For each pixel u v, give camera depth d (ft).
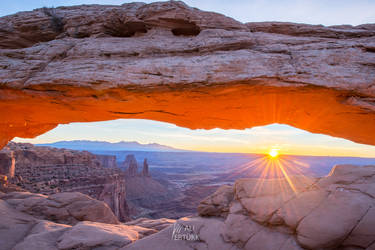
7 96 26.40
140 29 28.40
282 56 23.72
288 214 17.80
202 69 23.57
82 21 28.58
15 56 26.35
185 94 24.98
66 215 32.04
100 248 20.38
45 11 29.94
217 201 24.77
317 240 15.62
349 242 15.33
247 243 18.11
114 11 27.78
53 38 30.58
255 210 19.71
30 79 24.62
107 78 23.62
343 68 22.48
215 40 25.27
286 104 27.35
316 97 24.27
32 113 32.89
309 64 22.81
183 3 26.43
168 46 26.00
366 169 19.25
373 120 25.98
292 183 21.13
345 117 27.25
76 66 24.86
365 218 15.17
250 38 25.05
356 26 26.61
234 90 24.13
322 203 17.35
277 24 26.99
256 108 29.22
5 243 21.53
